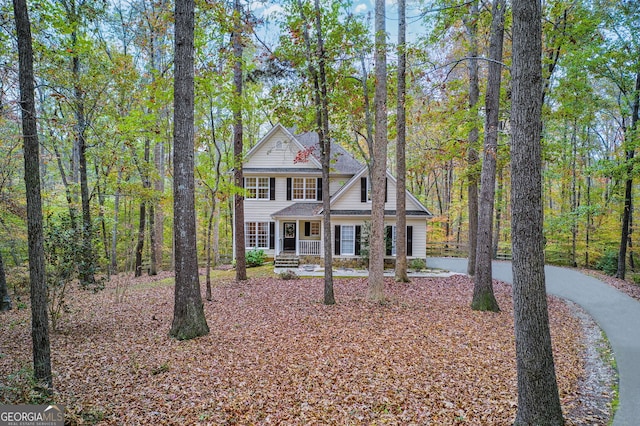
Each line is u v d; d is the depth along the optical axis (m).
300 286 13.55
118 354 6.54
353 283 14.12
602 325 8.84
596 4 12.20
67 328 8.27
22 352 6.61
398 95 12.67
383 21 10.36
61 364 6.02
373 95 12.02
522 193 4.07
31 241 4.81
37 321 4.82
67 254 8.01
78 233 8.30
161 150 19.45
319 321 8.88
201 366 6.07
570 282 14.64
